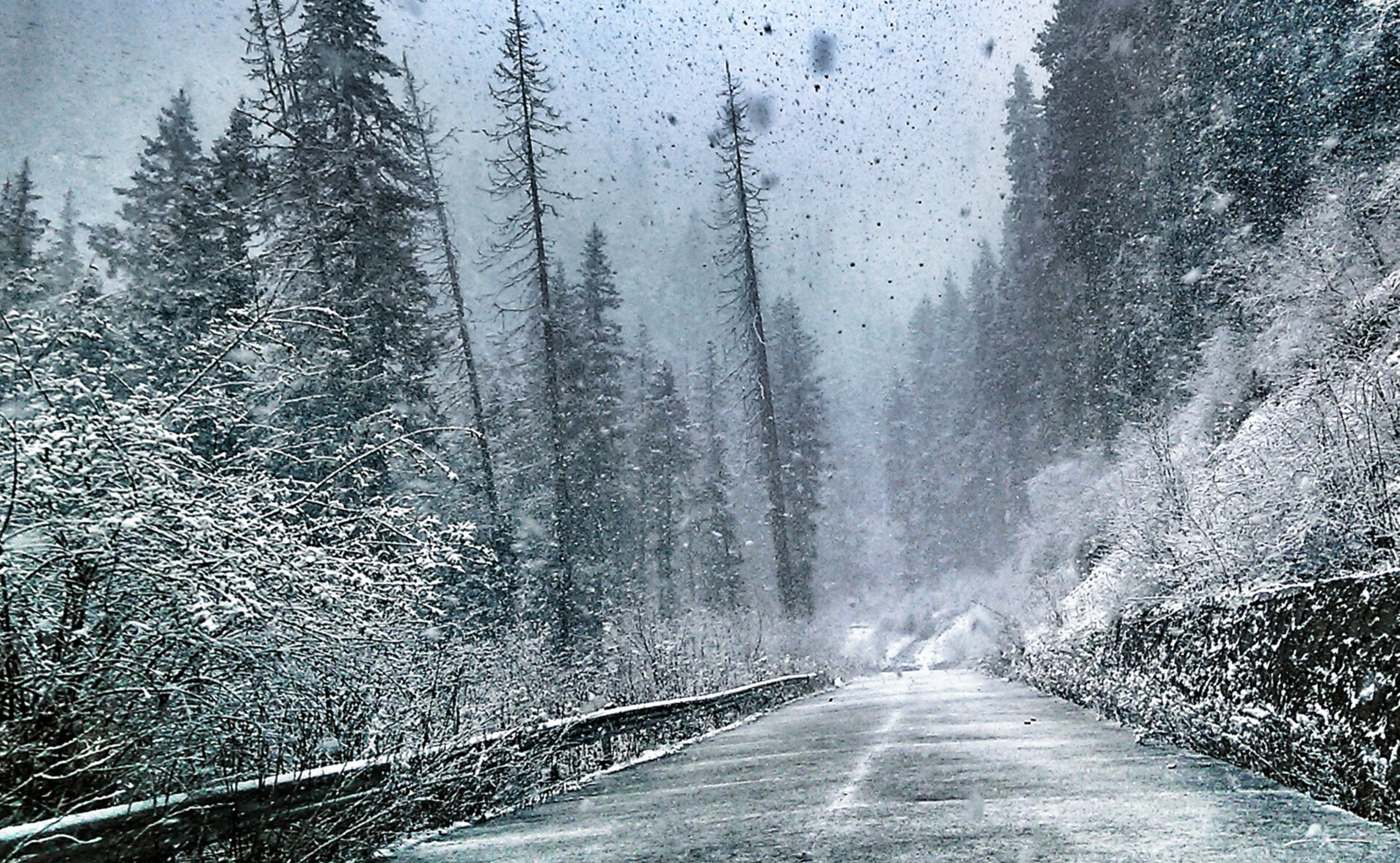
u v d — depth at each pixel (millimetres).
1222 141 25484
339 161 23219
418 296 25719
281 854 6957
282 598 6762
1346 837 6223
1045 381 47906
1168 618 13133
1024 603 36656
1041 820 7547
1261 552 11023
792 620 41781
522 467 32219
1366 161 21281
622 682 22344
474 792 10055
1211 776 9273
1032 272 49969
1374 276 18406
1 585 5832
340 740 8352
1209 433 19719
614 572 38406
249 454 7824
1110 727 14875
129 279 22094
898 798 9203
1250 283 21094
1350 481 10062
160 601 6352
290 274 12617
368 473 8977
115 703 6273
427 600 8383
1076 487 33219
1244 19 25234
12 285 14586
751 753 14945
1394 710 6520
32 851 5121
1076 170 38125
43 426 6184
